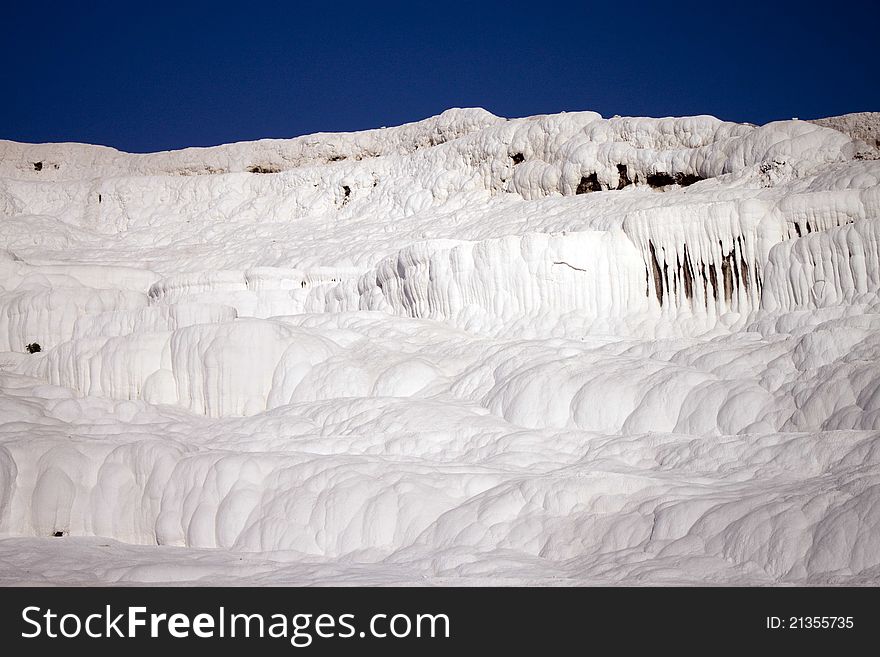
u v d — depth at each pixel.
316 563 18.30
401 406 24.23
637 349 24.84
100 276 39.50
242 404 27.61
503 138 43.69
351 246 42.44
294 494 20.23
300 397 27.03
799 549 15.05
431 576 16.48
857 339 21.53
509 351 25.70
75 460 22.62
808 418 20.05
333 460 20.88
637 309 28.48
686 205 27.73
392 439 22.66
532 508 17.92
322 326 31.28
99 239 53.09
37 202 58.38
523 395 23.52
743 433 20.39
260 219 53.47
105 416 26.22
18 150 63.03
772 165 32.03
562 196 39.91
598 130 40.28
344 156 56.34
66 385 29.39
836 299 24.58
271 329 28.02
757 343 23.44
